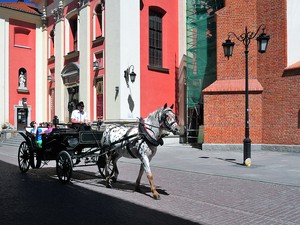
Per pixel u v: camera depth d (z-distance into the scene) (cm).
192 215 511
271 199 612
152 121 653
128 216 506
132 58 1934
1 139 2558
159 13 2188
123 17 1897
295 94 1490
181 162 1180
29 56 2816
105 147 764
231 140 1609
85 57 2194
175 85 2248
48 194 664
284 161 1180
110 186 734
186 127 2192
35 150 918
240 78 1630
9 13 2667
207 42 1998
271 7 1577
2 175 930
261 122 1598
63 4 2527
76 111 902
